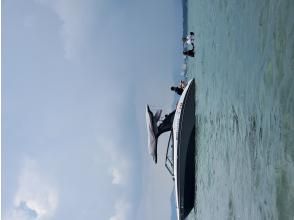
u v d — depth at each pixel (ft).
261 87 27.43
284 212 22.86
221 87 43.29
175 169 61.46
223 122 41.73
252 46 30.01
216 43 47.39
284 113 23.07
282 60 23.56
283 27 23.48
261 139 27.27
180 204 62.44
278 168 23.82
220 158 43.11
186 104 62.34
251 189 29.66
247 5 31.71
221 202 42.29
